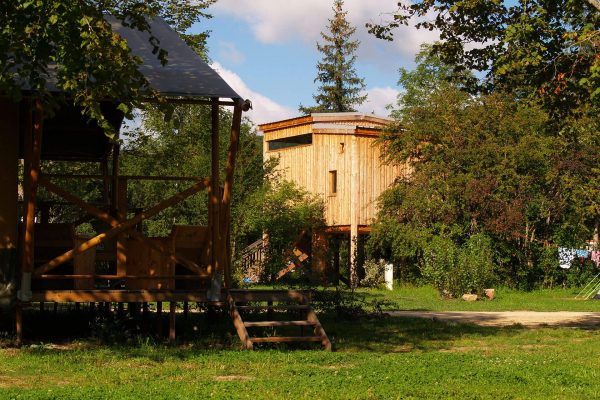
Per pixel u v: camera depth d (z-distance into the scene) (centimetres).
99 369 1017
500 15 1605
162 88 1212
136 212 1492
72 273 1313
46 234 1250
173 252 1272
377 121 3459
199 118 2830
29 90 1159
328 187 3469
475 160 3038
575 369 1080
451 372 1021
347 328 1589
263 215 3322
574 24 1578
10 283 1218
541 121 3011
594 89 1454
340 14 6456
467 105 3170
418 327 1630
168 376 979
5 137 1234
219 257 1291
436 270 2762
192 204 2838
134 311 1540
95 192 2581
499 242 3041
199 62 1368
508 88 1719
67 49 1000
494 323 1805
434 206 3030
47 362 1061
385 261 3253
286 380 948
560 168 3038
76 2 995
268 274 3353
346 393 869
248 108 1259
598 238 3309
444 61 1730
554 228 3138
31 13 1000
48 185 1206
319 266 3431
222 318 1553
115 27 1479
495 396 879
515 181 3027
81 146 1872
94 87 1007
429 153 3147
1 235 1223
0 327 1337
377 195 3409
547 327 1717
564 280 3152
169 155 2603
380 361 1111
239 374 1012
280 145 3756
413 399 850
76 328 1404
